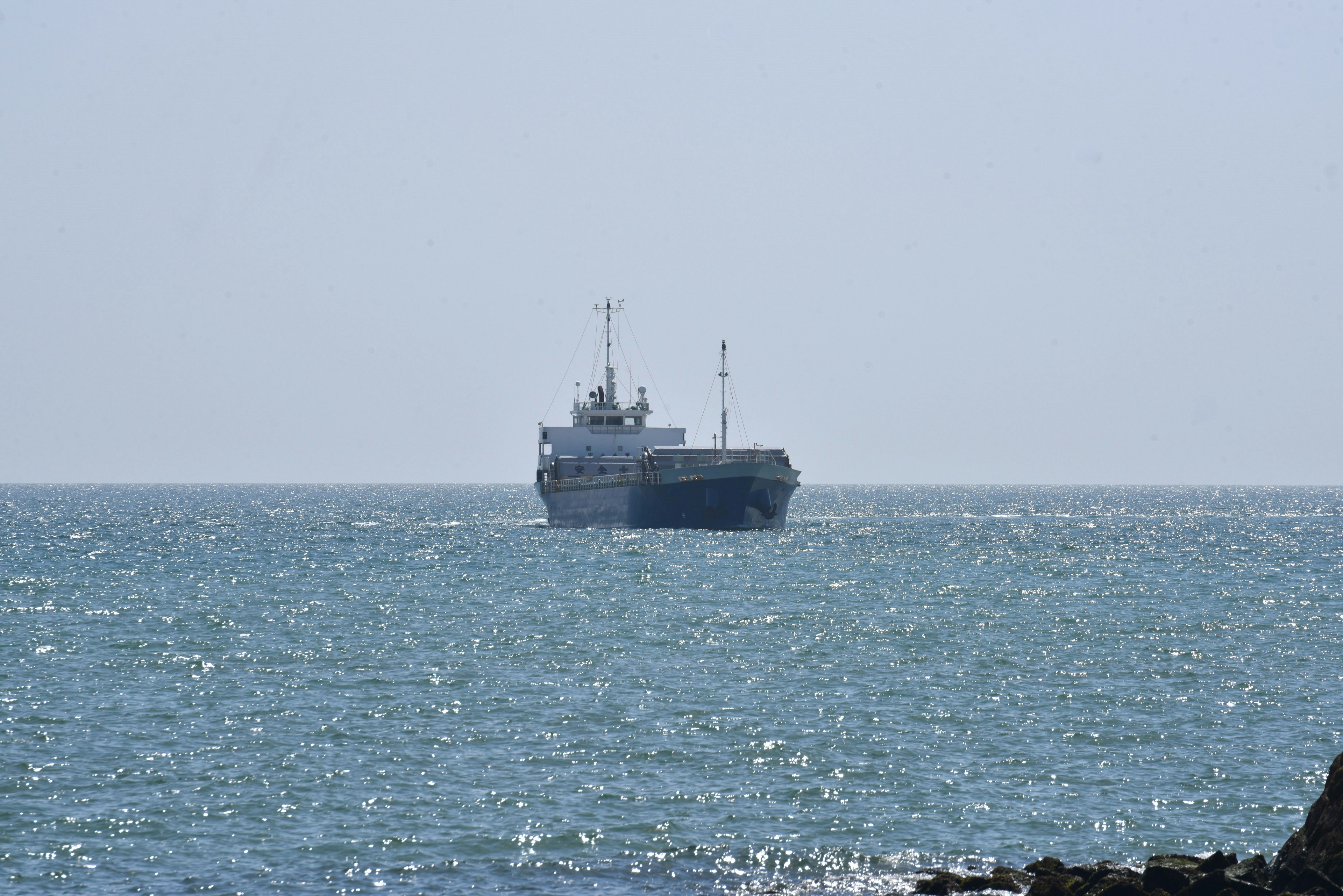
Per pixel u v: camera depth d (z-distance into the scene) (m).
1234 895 109.12
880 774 158.12
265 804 145.75
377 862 127.88
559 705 198.00
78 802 146.50
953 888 118.25
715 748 170.75
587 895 119.62
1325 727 183.62
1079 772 159.88
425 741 174.75
